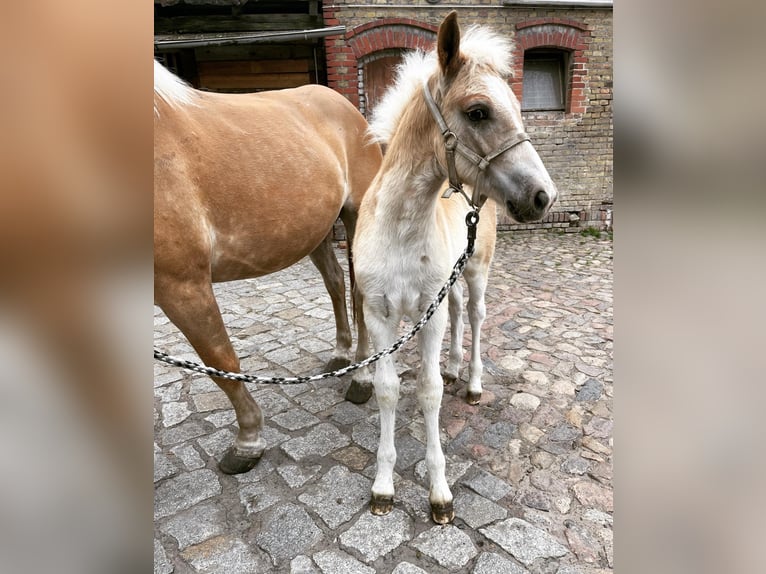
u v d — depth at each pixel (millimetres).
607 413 2658
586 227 7547
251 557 1783
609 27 6801
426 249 1768
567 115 7125
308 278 5488
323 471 2256
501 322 4012
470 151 1526
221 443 2486
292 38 5637
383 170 1814
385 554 1774
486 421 2604
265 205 2129
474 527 1885
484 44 1595
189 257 1857
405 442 2449
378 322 1870
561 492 2066
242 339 3820
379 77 6668
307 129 2500
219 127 2041
